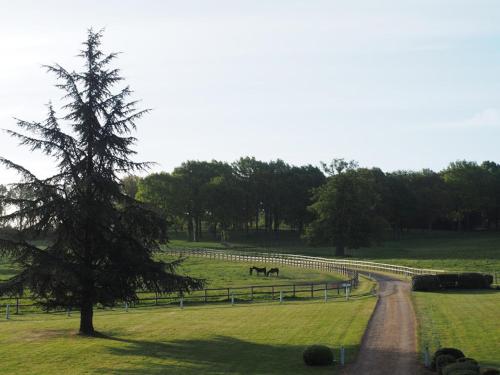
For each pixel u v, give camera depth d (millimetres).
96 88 29656
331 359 23422
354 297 43156
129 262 28984
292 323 32188
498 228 157000
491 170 163750
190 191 122750
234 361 24203
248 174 143500
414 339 27797
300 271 68750
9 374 22422
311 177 141250
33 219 28156
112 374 22344
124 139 29953
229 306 40375
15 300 44500
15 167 28219
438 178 154875
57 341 28422
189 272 68250
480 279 47625
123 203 30297
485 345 25828
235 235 140500
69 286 28844
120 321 34438
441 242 125625
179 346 27203
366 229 94312
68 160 29203
